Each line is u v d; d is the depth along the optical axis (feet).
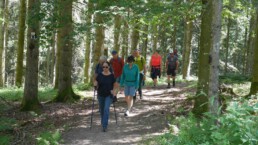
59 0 32.71
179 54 124.47
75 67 115.96
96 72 31.71
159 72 62.18
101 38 56.95
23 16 63.52
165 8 26.71
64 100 45.16
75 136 28.76
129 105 36.19
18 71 65.31
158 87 62.03
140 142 26.18
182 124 20.59
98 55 57.26
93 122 33.81
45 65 121.90
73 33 34.12
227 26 91.50
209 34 30.91
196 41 120.57
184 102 39.86
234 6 41.47
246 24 62.08
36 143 26.66
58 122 34.14
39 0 32.83
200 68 31.71
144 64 45.52
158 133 28.40
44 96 50.26
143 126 31.35
